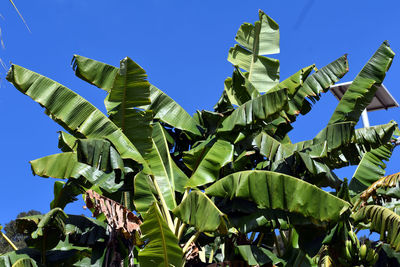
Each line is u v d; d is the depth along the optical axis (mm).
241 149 10078
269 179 8016
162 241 7562
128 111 9281
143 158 9242
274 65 12344
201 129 10594
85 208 8102
